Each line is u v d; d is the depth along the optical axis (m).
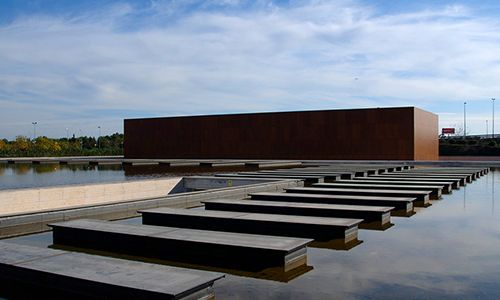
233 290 4.50
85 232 6.75
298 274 5.00
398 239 6.68
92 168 27.42
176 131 43.62
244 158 40.38
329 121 37.00
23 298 4.29
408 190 11.69
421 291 4.44
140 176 20.91
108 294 4.12
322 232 6.83
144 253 5.93
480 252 5.91
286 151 38.69
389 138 35.03
